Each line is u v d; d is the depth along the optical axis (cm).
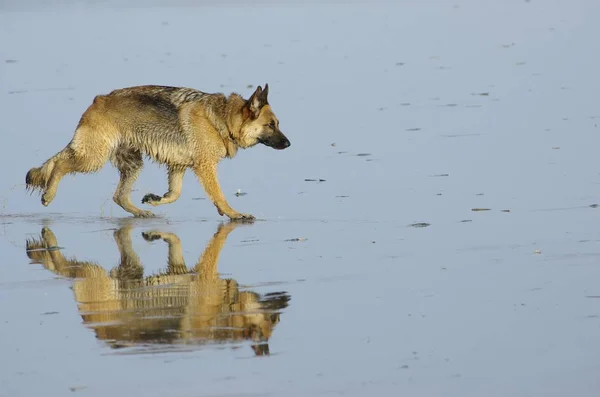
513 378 1272
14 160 2830
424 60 4319
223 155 2348
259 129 2356
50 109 3494
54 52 4816
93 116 2305
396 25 5388
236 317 1526
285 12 6031
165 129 2316
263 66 4266
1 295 1680
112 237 2117
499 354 1349
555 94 3466
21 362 1359
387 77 3956
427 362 1327
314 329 1459
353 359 1343
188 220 2280
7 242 2086
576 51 4309
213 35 5206
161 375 1300
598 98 3353
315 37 5041
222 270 1806
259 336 1440
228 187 2561
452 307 1545
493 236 1961
